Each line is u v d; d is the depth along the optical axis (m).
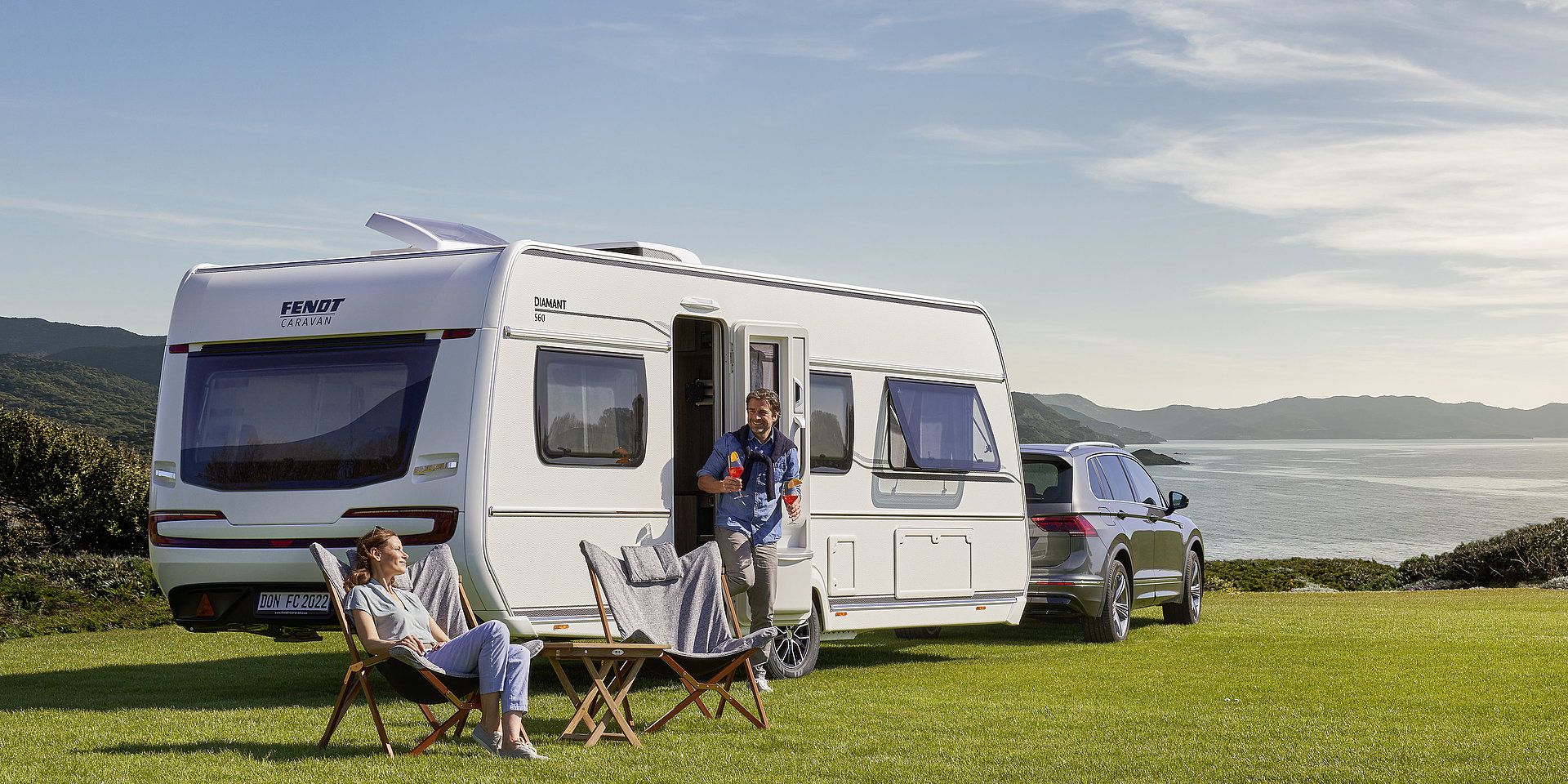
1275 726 6.86
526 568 7.45
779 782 5.42
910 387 10.02
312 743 6.20
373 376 7.60
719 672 6.70
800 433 9.05
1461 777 5.52
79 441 17.53
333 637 12.23
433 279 7.64
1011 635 12.78
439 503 7.26
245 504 7.68
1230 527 58.62
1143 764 5.83
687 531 9.70
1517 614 14.41
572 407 7.79
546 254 7.79
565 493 7.71
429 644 6.25
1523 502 83.44
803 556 8.90
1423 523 61.72
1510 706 7.54
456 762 5.74
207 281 8.16
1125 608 11.98
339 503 7.46
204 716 7.02
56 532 16.61
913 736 6.53
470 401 7.34
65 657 10.59
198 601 7.89
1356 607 16.02
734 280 8.88
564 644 6.17
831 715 7.20
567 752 6.02
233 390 7.90
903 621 9.79
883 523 9.69
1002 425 10.80
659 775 5.52
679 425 9.77
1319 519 64.12
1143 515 12.75
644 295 8.27
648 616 6.88
